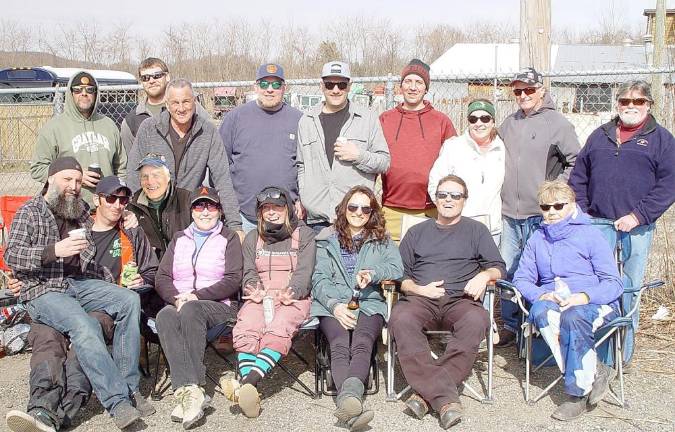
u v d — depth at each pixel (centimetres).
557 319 435
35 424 383
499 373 505
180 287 471
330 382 460
